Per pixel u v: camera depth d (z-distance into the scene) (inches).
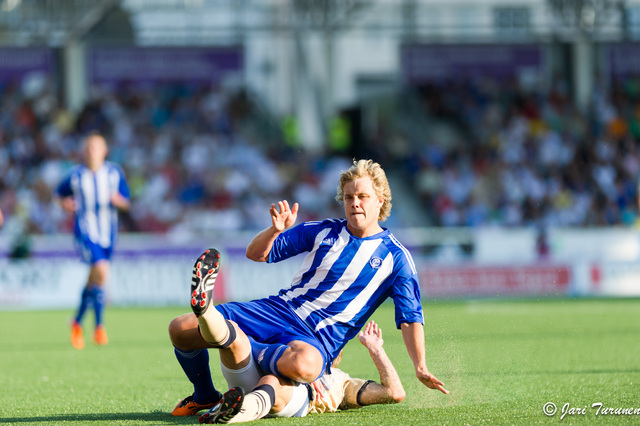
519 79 3604.8
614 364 984.9
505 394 749.9
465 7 3447.3
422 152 3508.9
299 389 621.0
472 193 3228.3
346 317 634.8
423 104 3688.5
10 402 767.7
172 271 2421.3
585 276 2561.5
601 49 3521.2
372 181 634.2
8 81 3218.5
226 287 2422.5
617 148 3405.5
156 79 3316.9
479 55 3444.9
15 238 2379.4
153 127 3267.7
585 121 3457.2
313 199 3144.7
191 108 3356.3
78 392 832.3
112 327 1700.3
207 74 3334.2
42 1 3235.7
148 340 1429.6
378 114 3858.3
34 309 2315.5
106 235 1379.2
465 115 3590.1
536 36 3484.3
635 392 750.5
